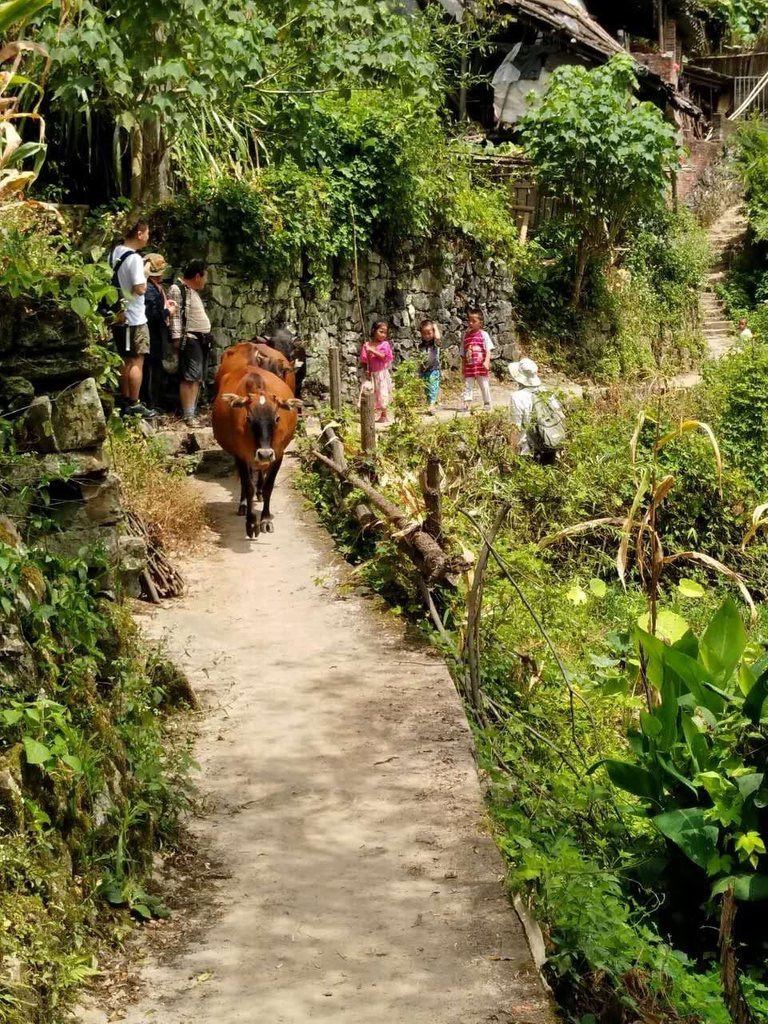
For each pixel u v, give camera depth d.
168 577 9.09
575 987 5.04
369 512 10.34
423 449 13.87
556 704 9.01
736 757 6.22
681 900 6.52
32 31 11.71
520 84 27.02
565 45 26.56
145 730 5.99
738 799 6.01
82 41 11.64
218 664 7.81
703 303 31.03
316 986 4.51
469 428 14.73
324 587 9.40
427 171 19.55
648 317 26.50
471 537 10.66
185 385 13.55
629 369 24.58
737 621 6.81
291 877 5.32
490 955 4.73
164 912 5.00
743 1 43.47
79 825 4.96
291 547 10.37
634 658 8.16
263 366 11.44
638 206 24.23
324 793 6.12
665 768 6.41
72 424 6.55
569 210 23.88
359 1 14.44
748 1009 5.32
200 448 13.04
